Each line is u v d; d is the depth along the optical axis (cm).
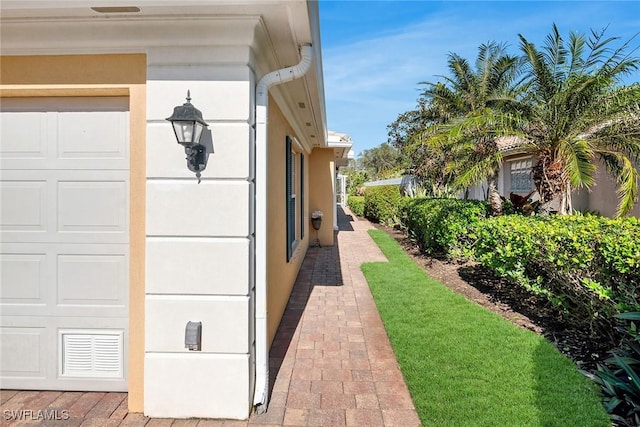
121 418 298
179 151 297
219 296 299
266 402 317
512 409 295
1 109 325
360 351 427
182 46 295
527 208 855
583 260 416
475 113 805
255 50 311
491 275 760
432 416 290
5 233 327
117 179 324
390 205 1833
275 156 467
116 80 303
